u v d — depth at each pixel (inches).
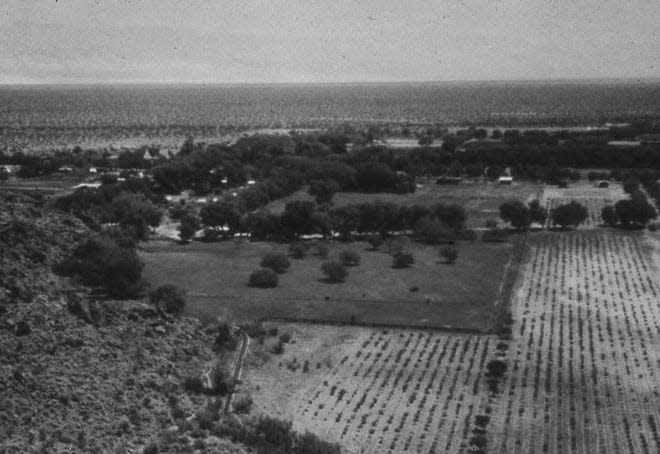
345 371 5654.5
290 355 5935.0
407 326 6491.1
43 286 5777.6
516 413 5002.5
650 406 5098.4
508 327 6446.9
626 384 5408.5
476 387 5369.1
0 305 5157.5
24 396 4495.6
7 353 4751.5
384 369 5679.1
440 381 5467.5
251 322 6555.1
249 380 5482.3
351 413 5036.9
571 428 4817.9
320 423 4918.8
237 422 4778.5
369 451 4594.0
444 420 4921.3
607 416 4965.6
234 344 6013.8
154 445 4372.5
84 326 5378.9
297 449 4517.7
